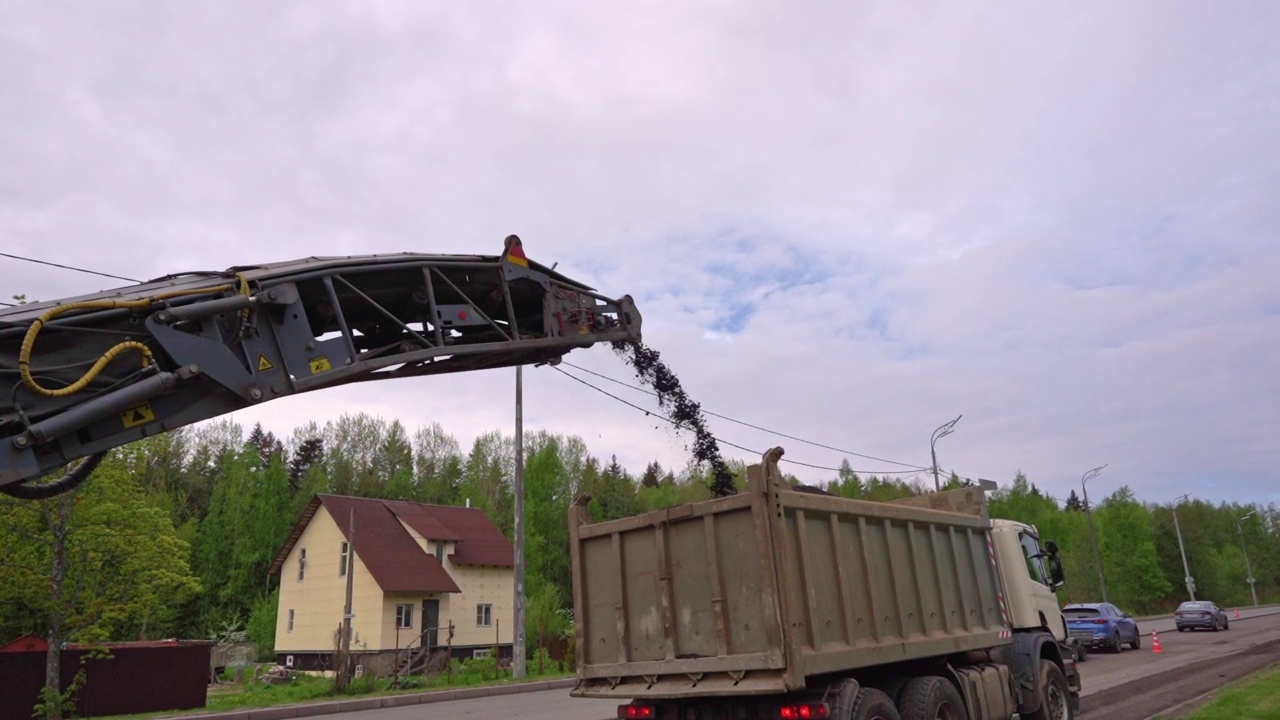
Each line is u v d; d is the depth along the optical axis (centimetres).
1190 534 7338
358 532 3544
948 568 884
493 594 3866
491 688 2075
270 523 5222
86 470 516
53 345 488
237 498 5212
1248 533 9619
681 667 670
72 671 1783
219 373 534
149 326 512
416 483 6944
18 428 469
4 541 1595
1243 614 5772
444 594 3600
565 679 2288
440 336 669
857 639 695
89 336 500
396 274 664
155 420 520
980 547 976
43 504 1594
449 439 7444
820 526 693
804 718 630
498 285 728
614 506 6397
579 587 768
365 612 3350
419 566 3512
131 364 508
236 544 5038
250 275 578
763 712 658
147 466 1853
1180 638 3212
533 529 5356
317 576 3631
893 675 779
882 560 769
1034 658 1017
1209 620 3553
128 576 1708
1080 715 1201
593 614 753
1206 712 1077
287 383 575
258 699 2078
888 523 786
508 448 6962
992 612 949
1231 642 2791
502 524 6344
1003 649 1015
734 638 646
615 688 713
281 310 584
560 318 765
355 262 636
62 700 1653
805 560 654
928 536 860
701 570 680
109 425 504
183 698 1908
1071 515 7038
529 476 5766
